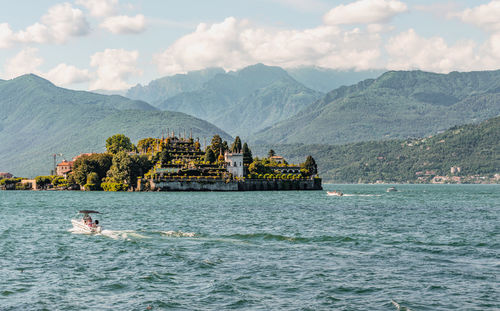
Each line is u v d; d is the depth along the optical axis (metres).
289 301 63.88
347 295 66.12
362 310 60.78
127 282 72.06
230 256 88.12
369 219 154.75
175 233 112.62
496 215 171.00
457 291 67.50
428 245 100.50
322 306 62.09
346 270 78.38
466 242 104.62
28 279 73.88
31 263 83.88
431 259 86.44
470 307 61.53
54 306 62.16
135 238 106.75
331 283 71.25
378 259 86.25
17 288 69.31
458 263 83.38
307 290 68.19
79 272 77.81
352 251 93.38
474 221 149.50
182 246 97.38
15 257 88.62
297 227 131.75
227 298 64.88
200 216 162.75
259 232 119.62
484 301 63.53
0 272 77.88
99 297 65.50
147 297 65.31
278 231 122.19
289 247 96.94
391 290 68.00
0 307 61.78
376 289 68.50
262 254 90.00
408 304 62.47
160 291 67.81
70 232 118.12
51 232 118.88
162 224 138.00
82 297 65.44
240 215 167.00
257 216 163.50
